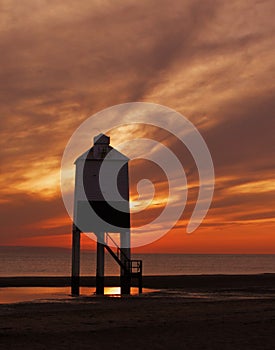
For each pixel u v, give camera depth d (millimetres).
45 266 165000
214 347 17844
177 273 112375
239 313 27062
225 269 146125
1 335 20172
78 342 18781
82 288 51875
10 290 49469
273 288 50250
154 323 23328
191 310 28578
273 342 18734
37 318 25234
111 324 23094
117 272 136500
